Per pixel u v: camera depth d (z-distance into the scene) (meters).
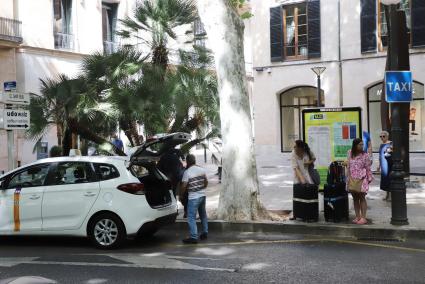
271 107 27.97
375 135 26.02
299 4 26.98
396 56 9.92
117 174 8.84
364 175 9.84
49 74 23.84
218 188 16.19
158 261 7.85
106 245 8.77
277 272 7.09
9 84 12.86
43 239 9.89
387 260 7.69
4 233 9.20
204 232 9.69
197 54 15.47
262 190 15.26
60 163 9.21
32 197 9.09
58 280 6.84
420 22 24.12
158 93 13.51
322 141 11.71
